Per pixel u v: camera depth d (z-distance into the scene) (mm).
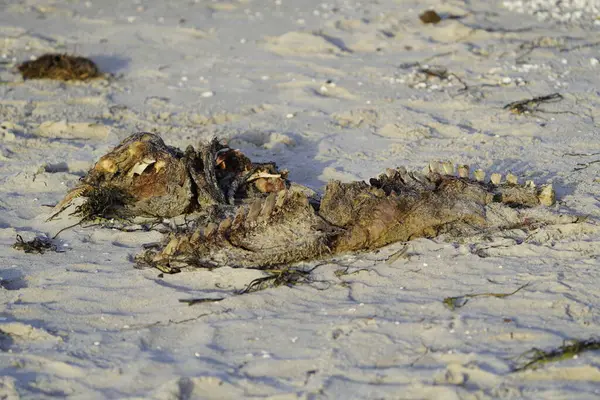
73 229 12508
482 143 15711
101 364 8961
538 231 11188
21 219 13000
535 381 8109
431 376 8234
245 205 12328
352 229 10977
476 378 8211
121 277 10867
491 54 21484
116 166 12586
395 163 14891
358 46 23016
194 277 10719
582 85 18797
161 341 9422
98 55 22719
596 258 10508
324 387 8227
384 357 8719
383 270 10562
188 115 18047
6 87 20188
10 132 16750
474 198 11492
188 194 12508
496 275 10258
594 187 13000
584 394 7828
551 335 8844
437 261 10656
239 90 19750
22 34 24266
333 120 17625
